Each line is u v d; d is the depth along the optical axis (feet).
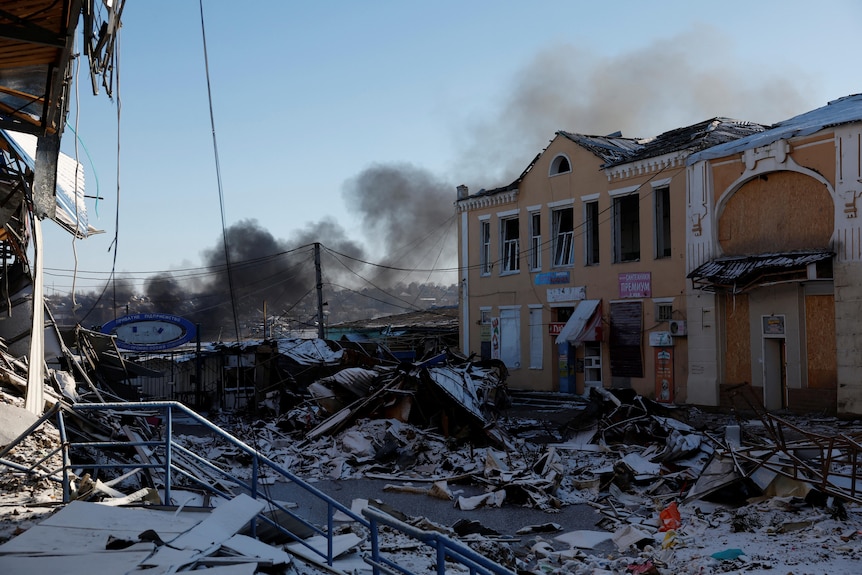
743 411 87.81
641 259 103.45
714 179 92.38
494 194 129.18
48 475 27.81
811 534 33.32
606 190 108.99
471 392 71.20
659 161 100.27
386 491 50.85
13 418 35.09
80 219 41.63
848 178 77.36
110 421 45.80
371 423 68.03
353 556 26.58
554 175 118.52
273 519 25.16
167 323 104.58
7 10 21.86
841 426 71.51
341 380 76.07
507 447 63.16
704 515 39.19
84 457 36.40
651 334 101.14
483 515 43.29
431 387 68.90
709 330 92.79
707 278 89.10
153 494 28.19
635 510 43.39
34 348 39.42
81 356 71.67
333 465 59.57
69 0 21.43
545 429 76.48
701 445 54.65
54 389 49.16
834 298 79.25
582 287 112.68
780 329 84.79
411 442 64.28
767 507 38.22
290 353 100.32
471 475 53.21
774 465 40.50
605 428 65.46
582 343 112.88
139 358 105.70
